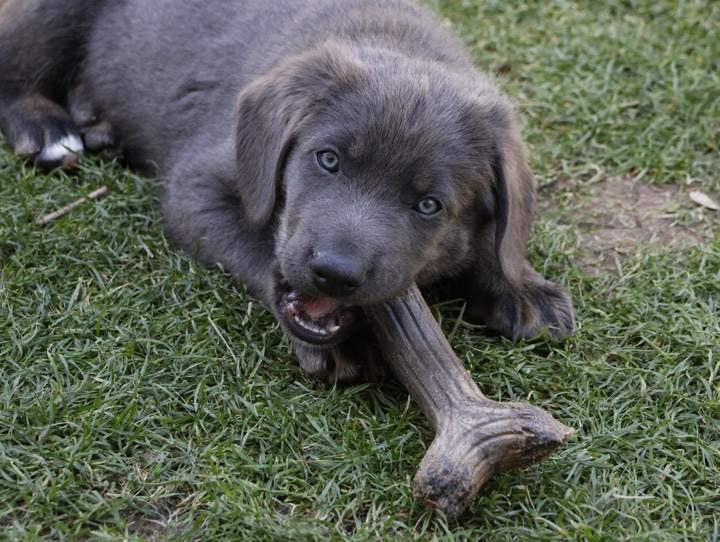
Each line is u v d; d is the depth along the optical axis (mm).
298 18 1188
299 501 965
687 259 1198
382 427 1010
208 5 1229
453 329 1099
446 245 1068
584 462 997
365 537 936
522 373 1072
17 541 913
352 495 971
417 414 1023
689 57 1448
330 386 1046
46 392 1006
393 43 1142
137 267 1126
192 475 963
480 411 955
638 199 1289
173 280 1114
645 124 1356
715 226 1255
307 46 1148
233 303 1097
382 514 961
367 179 1019
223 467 971
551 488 981
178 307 1086
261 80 1080
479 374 1064
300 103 1048
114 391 1011
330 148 1024
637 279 1178
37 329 1046
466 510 961
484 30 1489
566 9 1545
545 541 946
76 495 944
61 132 1254
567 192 1290
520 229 1081
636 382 1072
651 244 1221
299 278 1000
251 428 1000
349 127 1022
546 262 1185
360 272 985
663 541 951
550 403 1052
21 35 1273
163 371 1031
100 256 1127
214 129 1177
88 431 975
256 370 1038
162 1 1247
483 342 1108
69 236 1133
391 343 1007
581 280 1172
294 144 1051
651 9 1544
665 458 1012
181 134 1214
